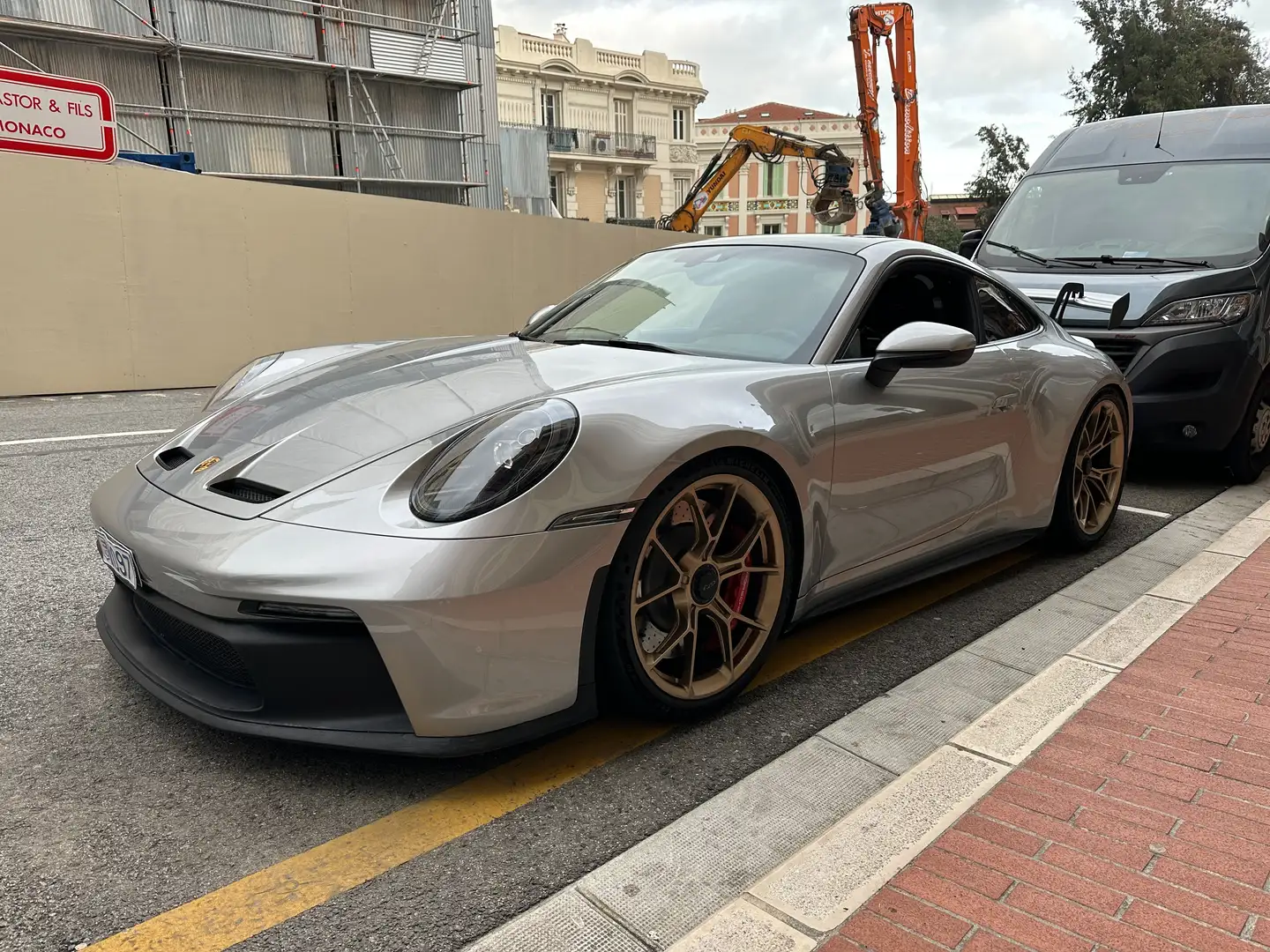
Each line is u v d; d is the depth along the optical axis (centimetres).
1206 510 441
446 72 2236
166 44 1808
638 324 285
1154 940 150
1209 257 497
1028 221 582
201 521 195
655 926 154
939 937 149
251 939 150
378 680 181
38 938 149
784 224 5119
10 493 439
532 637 184
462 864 170
